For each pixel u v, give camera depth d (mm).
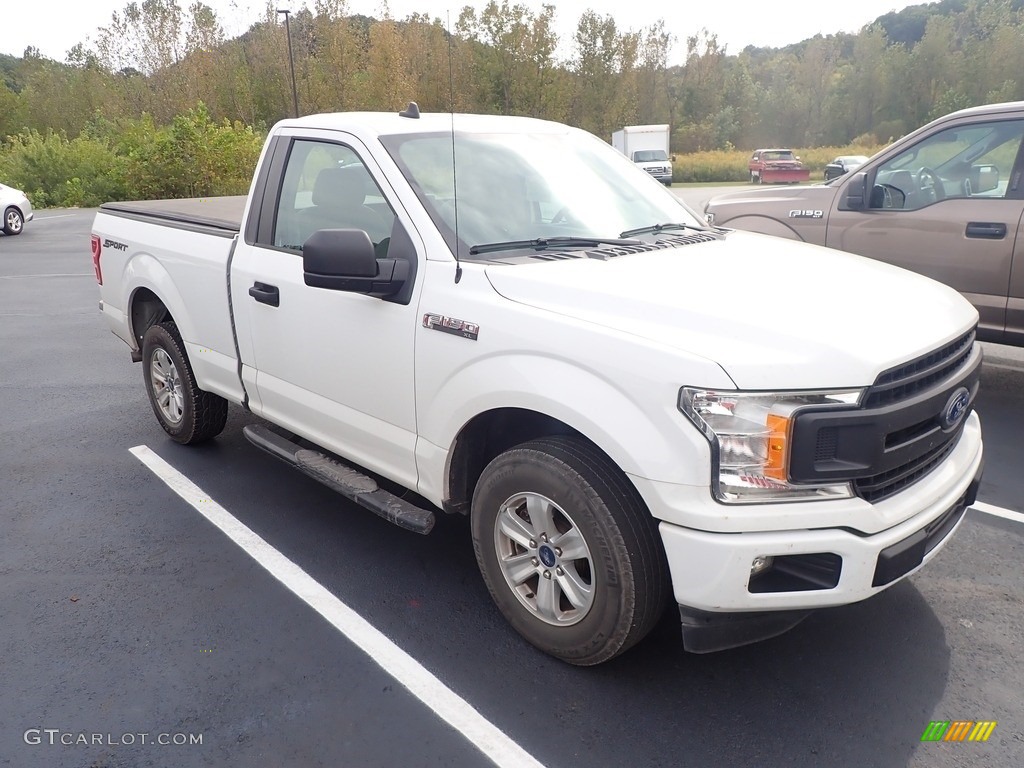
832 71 75688
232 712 2736
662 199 4043
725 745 2547
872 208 6023
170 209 5199
